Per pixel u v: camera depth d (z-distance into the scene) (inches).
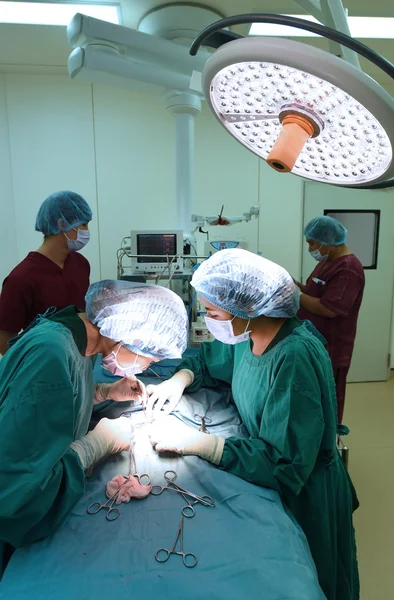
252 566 29.8
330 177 23.5
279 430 39.4
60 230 66.6
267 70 17.3
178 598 27.4
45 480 30.5
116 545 31.5
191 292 86.7
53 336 35.8
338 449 51.4
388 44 87.1
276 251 124.3
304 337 43.6
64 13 77.4
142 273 86.8
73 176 113.3
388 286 130.3
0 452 30.2
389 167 19.4
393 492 83.7
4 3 73.7
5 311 64.0
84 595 27.5
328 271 89.0
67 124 110.8
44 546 31.7
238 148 117.0
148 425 47.7
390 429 107.0
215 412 53.7
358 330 132.2
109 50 60.2
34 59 97.7
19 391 32.0
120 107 111.6
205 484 37.9
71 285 72.8
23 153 110.6
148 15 75.2
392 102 15.5
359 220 125.0
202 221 97.7
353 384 134.3
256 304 41.8
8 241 112.4
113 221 116.8
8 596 27.6
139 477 39.2
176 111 93.5
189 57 56.9
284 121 19.5
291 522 35.3
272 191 120.6
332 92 17.2
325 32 16.6
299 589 28.4
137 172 115.0
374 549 69.9
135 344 39.7
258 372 46.0
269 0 69.7
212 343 62.9
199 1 71.3
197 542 31.9
